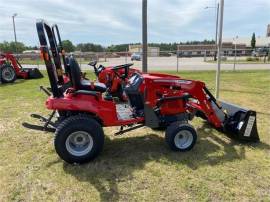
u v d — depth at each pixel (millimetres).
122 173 3922
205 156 4449
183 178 3779
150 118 4578
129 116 4625
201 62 30250
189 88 4812
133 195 3408
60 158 4391
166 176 3840
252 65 24031
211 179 3756
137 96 4680
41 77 14203
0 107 7750
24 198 3365
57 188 3570
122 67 6938
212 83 11828
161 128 5359
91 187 3584
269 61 30297
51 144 4988
